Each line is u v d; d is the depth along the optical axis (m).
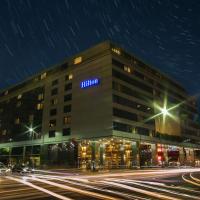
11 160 85.75
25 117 85.06
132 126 63.72
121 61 66.00
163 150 77.25
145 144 68.94
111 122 58.06
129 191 16.30
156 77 79.25
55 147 70.69
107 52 63.91
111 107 59.00
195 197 13.81
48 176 31.88
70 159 64.94
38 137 77.44
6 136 91.38
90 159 62.25
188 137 90.56
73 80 70.88
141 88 70.88
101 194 14.96
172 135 80.44
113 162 63.03
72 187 18.67
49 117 75.19
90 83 65.56
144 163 66.44
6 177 29.95
